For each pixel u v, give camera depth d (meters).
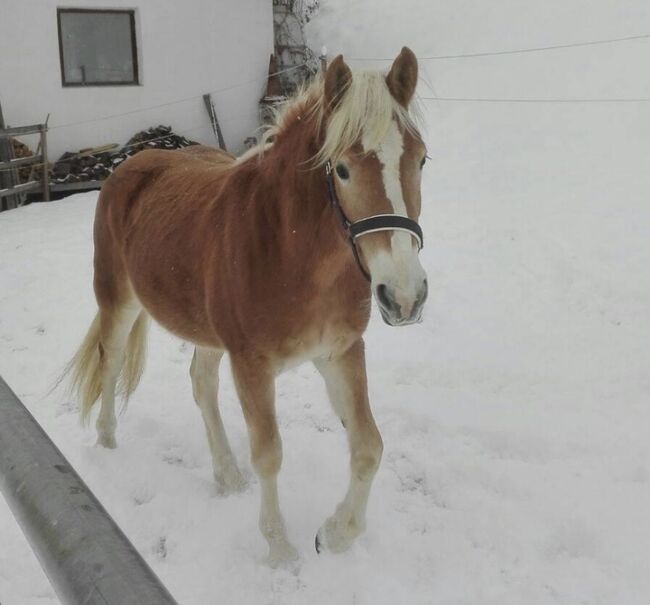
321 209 2.55
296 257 2.63
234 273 2.79
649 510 3.25
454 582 2.88
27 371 5.09
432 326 5.44
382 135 2.21
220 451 3.63
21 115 10.76
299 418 4.33
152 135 11.40
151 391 4.77
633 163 7.95
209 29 11.69
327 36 14.66
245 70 12.04
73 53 11.11
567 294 5.70
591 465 3.64
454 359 4.91
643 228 6.52
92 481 3.71
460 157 9.26
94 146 11.28
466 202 7.80
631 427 3.95
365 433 2.92
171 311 3.30
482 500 3.40
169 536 3.28
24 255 7.50
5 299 6.41
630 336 5.00
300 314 2.71
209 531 3.28
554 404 4.25
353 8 15.38
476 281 6.08
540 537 3.11
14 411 1.33
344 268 2.65
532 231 6.81
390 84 2.37
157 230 3.35
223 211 2.96
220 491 3.59
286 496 3.50
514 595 2.80
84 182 10.67
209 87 11.88
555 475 3.56
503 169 8.58
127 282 3.77
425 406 4.31
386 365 4.93
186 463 3.95
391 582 2.89
